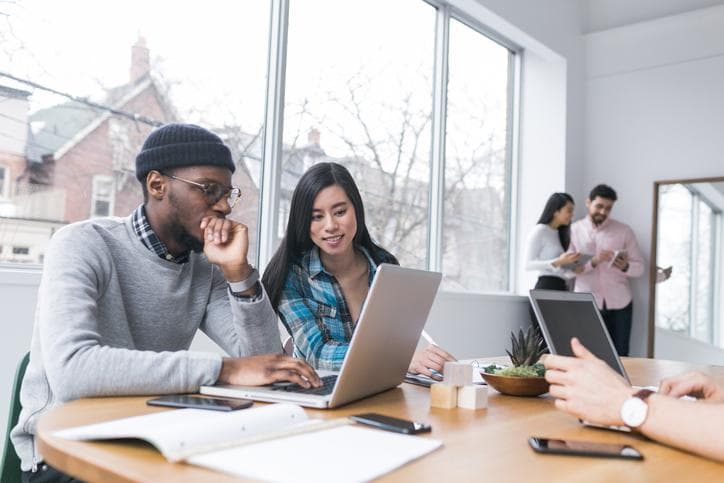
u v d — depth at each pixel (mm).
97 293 1254
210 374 1127
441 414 1095
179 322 1434
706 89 4766
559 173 5070
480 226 4844
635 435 964
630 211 5047
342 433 861
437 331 4027
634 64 5082
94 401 1036
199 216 1353
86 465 714
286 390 1131
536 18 4770
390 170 3984
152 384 1079
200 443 743
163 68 2732
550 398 1339
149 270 1373
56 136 2383
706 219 4656
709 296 4590
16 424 1223
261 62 3152
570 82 5133
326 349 1642
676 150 4871
